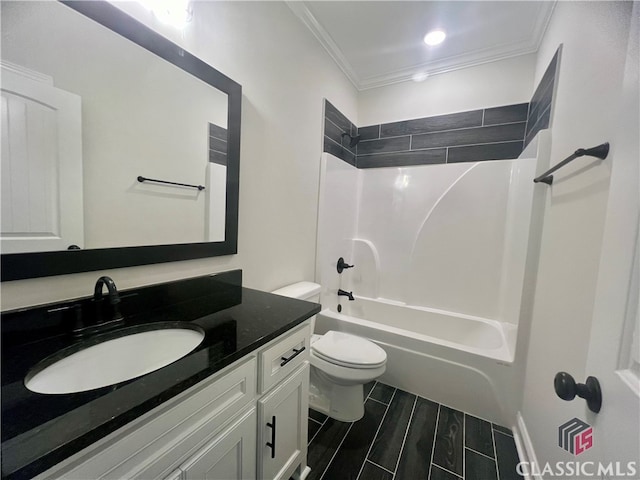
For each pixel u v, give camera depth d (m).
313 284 1.86
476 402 1.61
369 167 2.64
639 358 0.44
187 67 1.08
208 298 1.19
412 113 2.44
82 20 0.80
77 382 0.71
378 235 2.60
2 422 0.45
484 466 1.28
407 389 1.82
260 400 0.86
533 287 1.47
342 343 1.58
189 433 0.63
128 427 0.52
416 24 1.78
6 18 0.67
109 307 0.87
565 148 1.19
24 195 0.72
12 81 0.69
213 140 1.21
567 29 1.28
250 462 0.84
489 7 1.61
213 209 1.24
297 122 1.77
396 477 1.21
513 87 2.07
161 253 1.05
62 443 0.42
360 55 2.13
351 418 1.53
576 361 0.89
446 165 2.30
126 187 0.94
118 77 0.89
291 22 1.64
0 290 0.70
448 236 2.29
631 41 0.52
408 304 2.46
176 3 0.96
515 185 1.96
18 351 0.69
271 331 0.86
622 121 0.53
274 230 1.64
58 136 0.77
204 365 0.65
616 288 0.50
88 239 0.85
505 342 1.80
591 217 0.87
